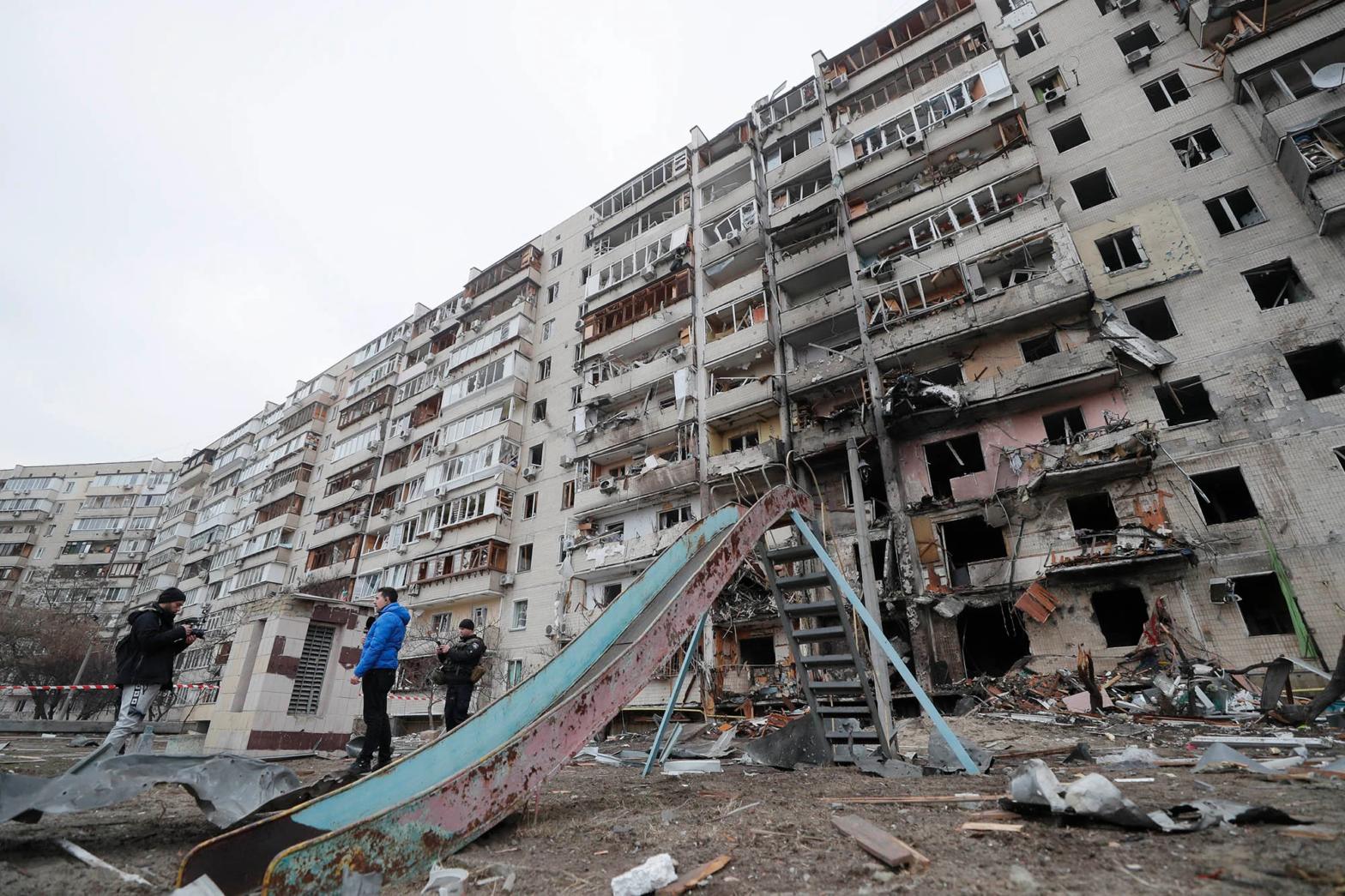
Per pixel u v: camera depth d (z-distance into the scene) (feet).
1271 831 9.91
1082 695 38.63
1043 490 52.24
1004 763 21.24
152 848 12.12
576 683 16.05
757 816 13.06
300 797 13.34
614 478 79.05
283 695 30.42
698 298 82.38
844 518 61.00
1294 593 41.45
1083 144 60.95
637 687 14.99
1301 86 52.16
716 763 23.06
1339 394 43.83
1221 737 26.43
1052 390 52.70
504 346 103.60
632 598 19.72
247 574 133.08
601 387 86.33
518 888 9.29
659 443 80.43
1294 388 45.27
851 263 68.28
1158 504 47.52
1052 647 48.01
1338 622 39.65
